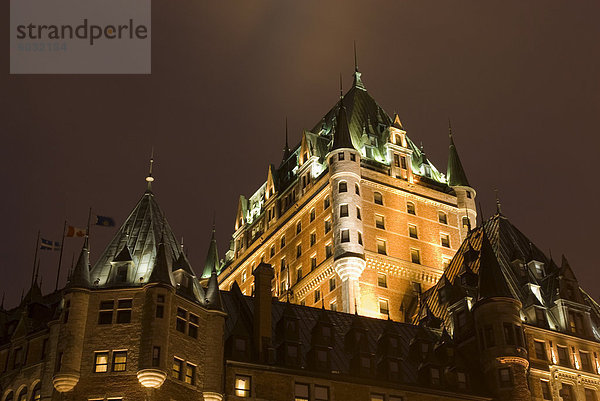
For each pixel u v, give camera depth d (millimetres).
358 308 91938
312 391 59469
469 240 88750
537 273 79938
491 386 67000
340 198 98750
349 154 101438
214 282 60281
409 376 65250
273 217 115250
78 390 51906
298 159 116250
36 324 59250
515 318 69312
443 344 68875
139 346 52969
